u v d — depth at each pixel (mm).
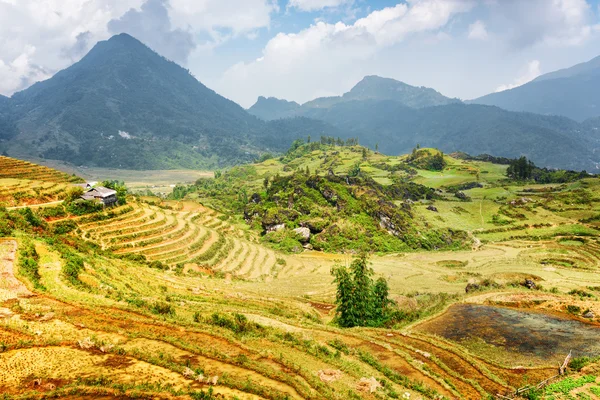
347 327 54250
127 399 24094
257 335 39219
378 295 58375
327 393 28688
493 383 36000
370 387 31375
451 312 58719
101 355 29266
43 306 36312
